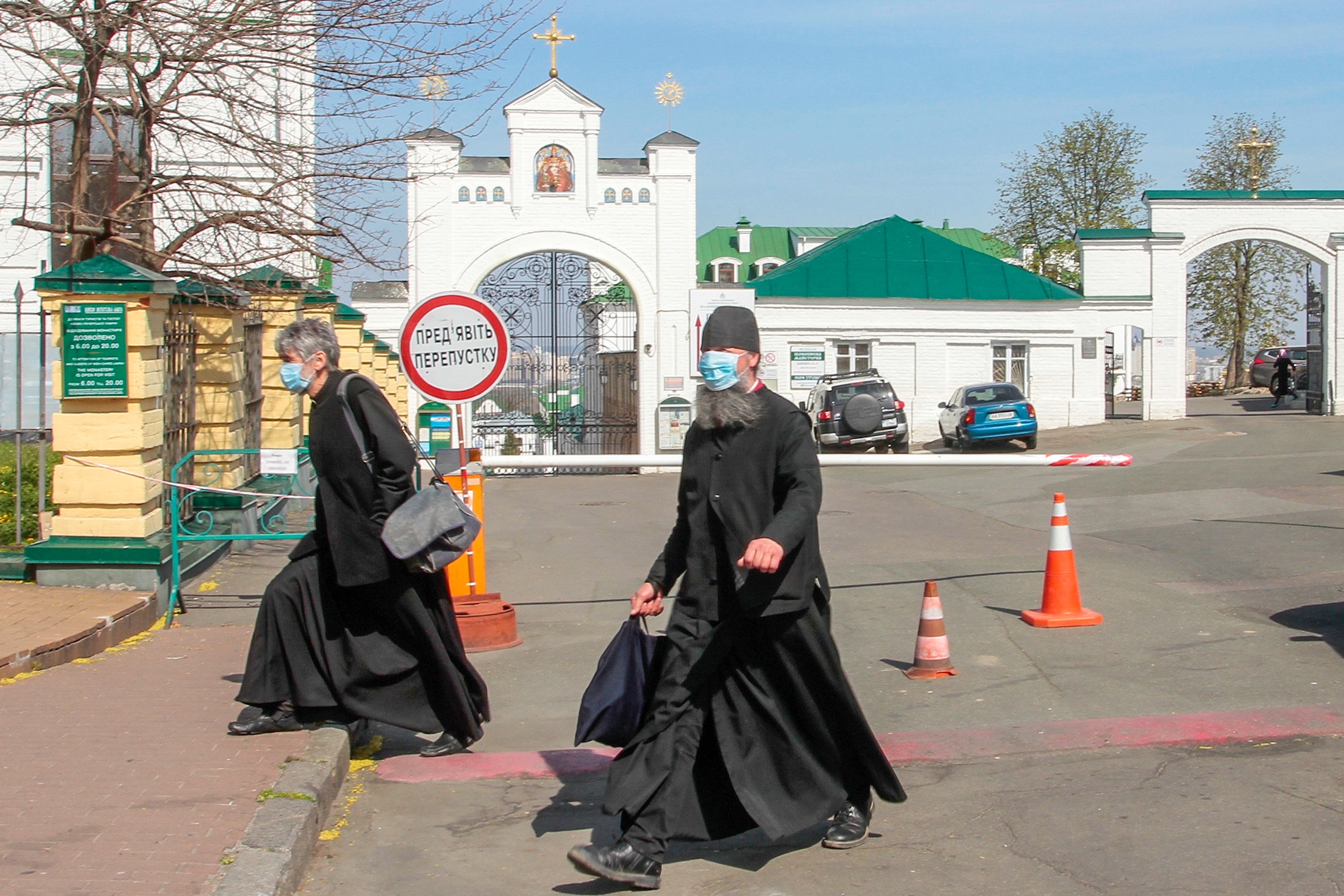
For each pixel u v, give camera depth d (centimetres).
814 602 443
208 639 808
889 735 616
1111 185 4612
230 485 1150
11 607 804
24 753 540
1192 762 556
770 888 435
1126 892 418
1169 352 3278
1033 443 2752
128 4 1067
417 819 518
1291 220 3241
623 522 1656
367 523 530
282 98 1265
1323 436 2508
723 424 439
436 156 2603
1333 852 445
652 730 434
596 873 416
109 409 877
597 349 2811
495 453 2764
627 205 2664
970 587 1018
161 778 507
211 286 1062
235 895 396
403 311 2850
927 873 443
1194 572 1055
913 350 3272
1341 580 977
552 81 2625
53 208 1100
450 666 548
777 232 6631
